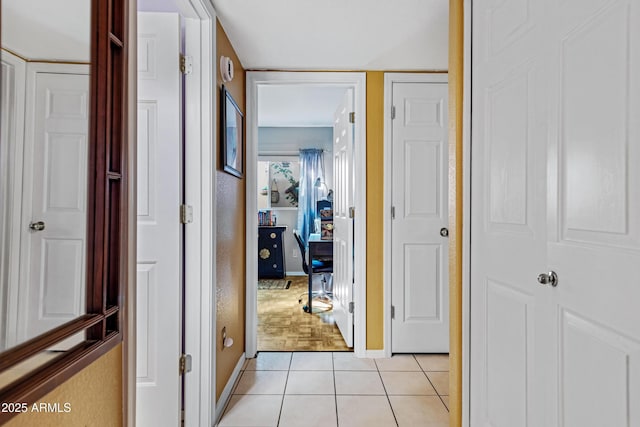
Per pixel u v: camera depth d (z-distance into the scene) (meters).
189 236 1.94
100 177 0.86
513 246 1.33
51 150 0.70
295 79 2.94
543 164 1.16
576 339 1.02
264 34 2.36
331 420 2.04
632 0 0.83
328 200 6.12
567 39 1.05
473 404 1.63
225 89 2.19
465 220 1.67
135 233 1.04
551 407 1.13
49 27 0.70
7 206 0.61
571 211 1.04
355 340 2.97
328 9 2.06
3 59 0.59
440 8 2.06
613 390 0.89
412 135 2.96
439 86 2.96
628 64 0.84
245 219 2.93
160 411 1.84
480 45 1.58
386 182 2.95
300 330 3.58
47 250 0.71
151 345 1.84
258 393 2.35
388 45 2.52
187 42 1.95
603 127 0.92
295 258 6.46
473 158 1.64
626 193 0.85
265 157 6.27
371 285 2.96
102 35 0.87
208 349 1.95
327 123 5.93
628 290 0.84
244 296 2.91
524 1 1.27
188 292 1.94
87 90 0.82
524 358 1.27
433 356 2.96
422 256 2.98
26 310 0.65
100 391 0.88
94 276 0.84
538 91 1.19
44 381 0.66
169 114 1.83
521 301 1.29
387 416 2.08
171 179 1.83
